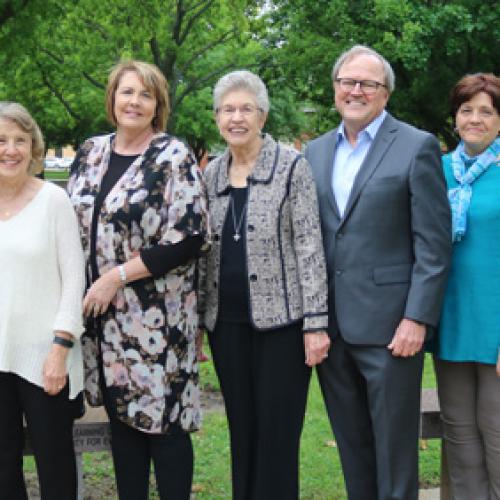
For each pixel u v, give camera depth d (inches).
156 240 108.5
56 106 689.6
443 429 129.6
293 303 113.0
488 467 118.5
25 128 104.7
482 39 466.6
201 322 120.0
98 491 149.6
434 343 120.9
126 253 108.0
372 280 111.7
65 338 104.0
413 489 113.7
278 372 114.1
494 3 450.0
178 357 110.5
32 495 145.5
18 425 109.7
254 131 113.3
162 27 489.4
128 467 114.2
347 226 112.9
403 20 440.8
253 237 111.6
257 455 117.9
